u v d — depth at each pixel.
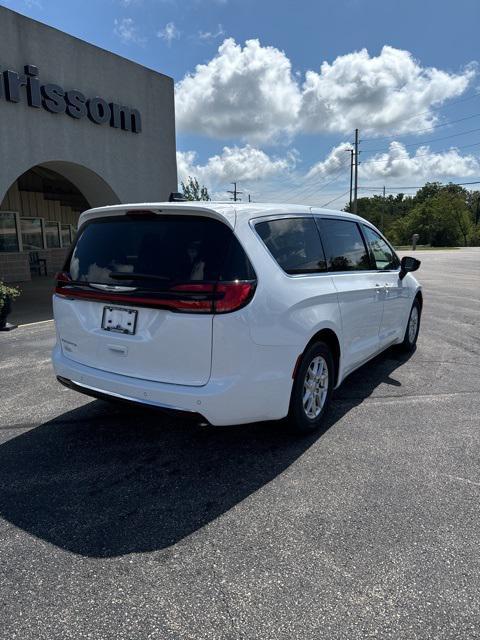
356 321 4.36
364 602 2.13
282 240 3.54
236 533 2.62
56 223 18.16
